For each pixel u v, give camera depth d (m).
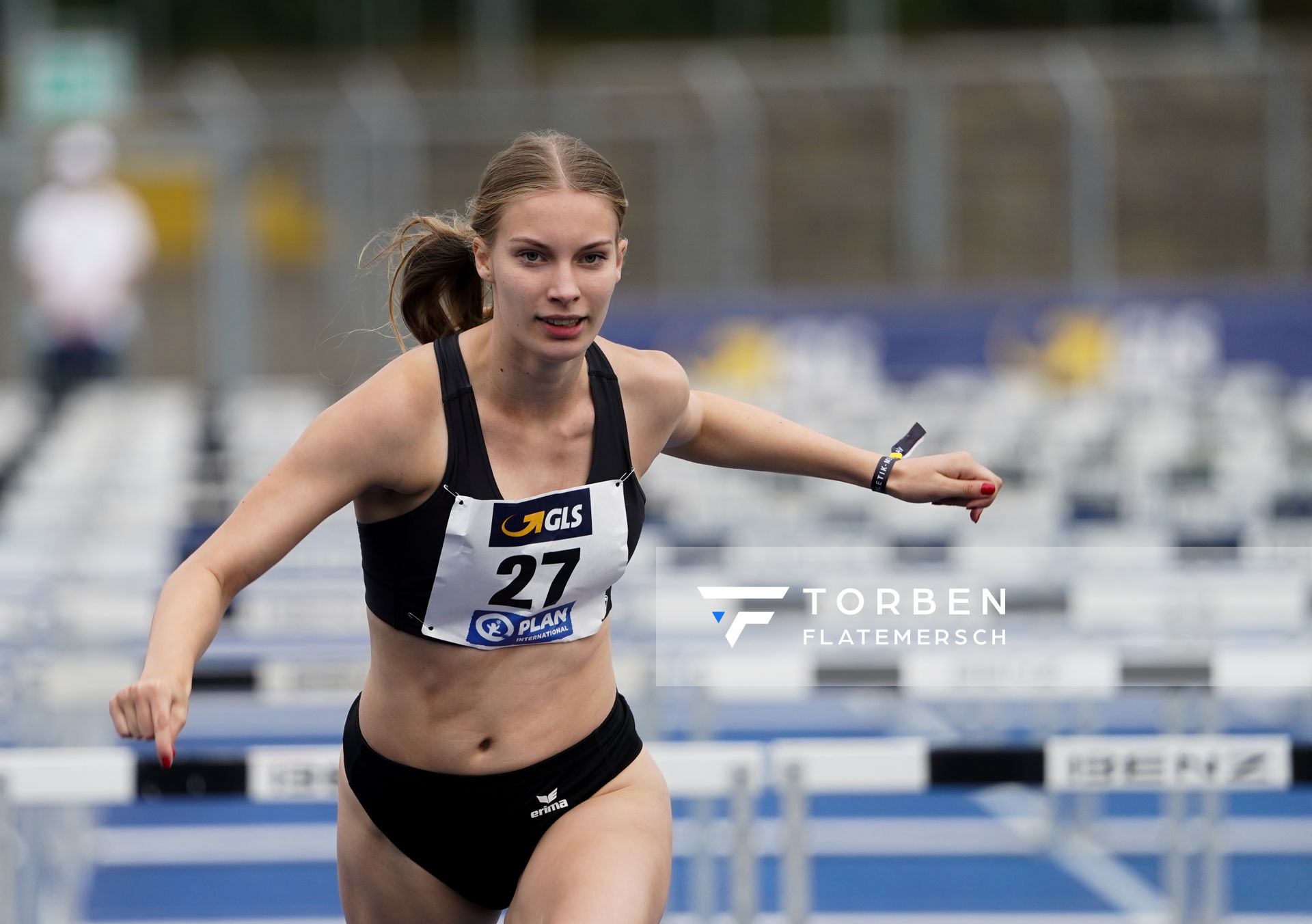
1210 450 33.94
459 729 9.68
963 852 22.31
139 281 63.59
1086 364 53.59
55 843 18.47
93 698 18.11
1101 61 79.12
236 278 62.47
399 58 94.94
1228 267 74.50
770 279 75.25
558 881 9.09
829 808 25.02
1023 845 22.62
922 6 94.38
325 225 64.75
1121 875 21.11
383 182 62.91
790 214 75.75
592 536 9.48
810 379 54.03
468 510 9.14
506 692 9.68
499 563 9.30
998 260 74.44
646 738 17.55
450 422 9.09
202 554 8.71
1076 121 62.44
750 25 94.94
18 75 80.25
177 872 21.20
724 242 65.88
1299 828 23.00
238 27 94.69
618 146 70.56
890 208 75.50
